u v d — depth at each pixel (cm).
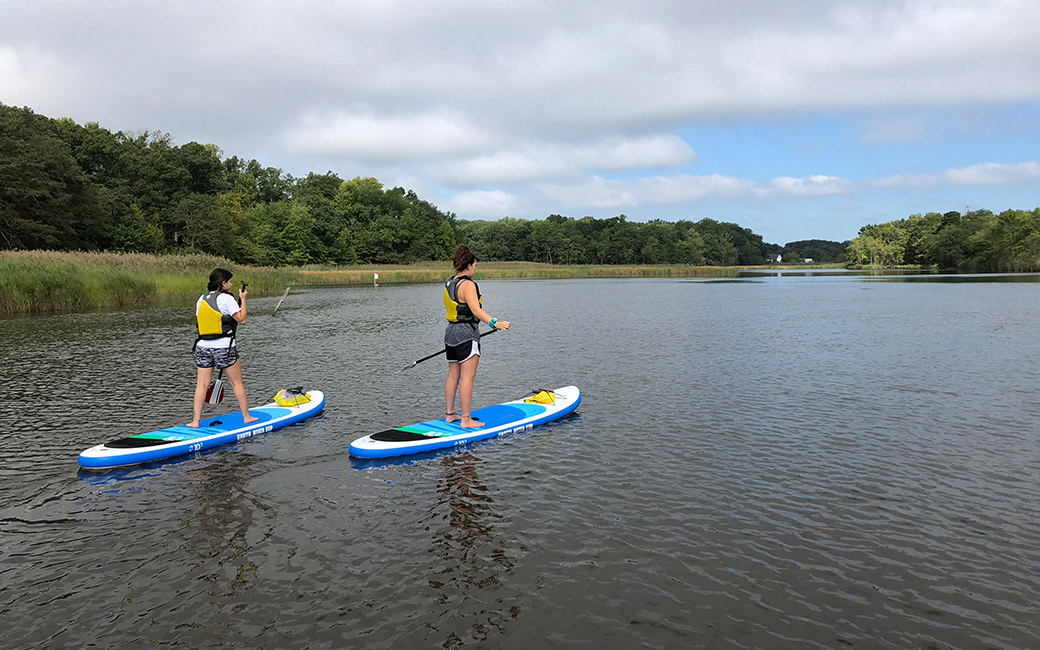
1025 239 8638
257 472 606
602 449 665
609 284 5678
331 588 390
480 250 15175
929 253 11669
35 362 1241
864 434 709
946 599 374
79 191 6219
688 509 505
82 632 348
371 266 9912
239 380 743
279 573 409
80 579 404
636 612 361
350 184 13988
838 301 2888
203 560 429
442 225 13900
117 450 631
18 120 5894
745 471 593
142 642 338
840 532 463
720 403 866
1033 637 338
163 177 8300
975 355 1239
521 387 989
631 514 496
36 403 892
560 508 509
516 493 543
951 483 558
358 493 548
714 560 421
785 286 4856
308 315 2380
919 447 660
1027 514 492
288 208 11450
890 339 1495
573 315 2266
